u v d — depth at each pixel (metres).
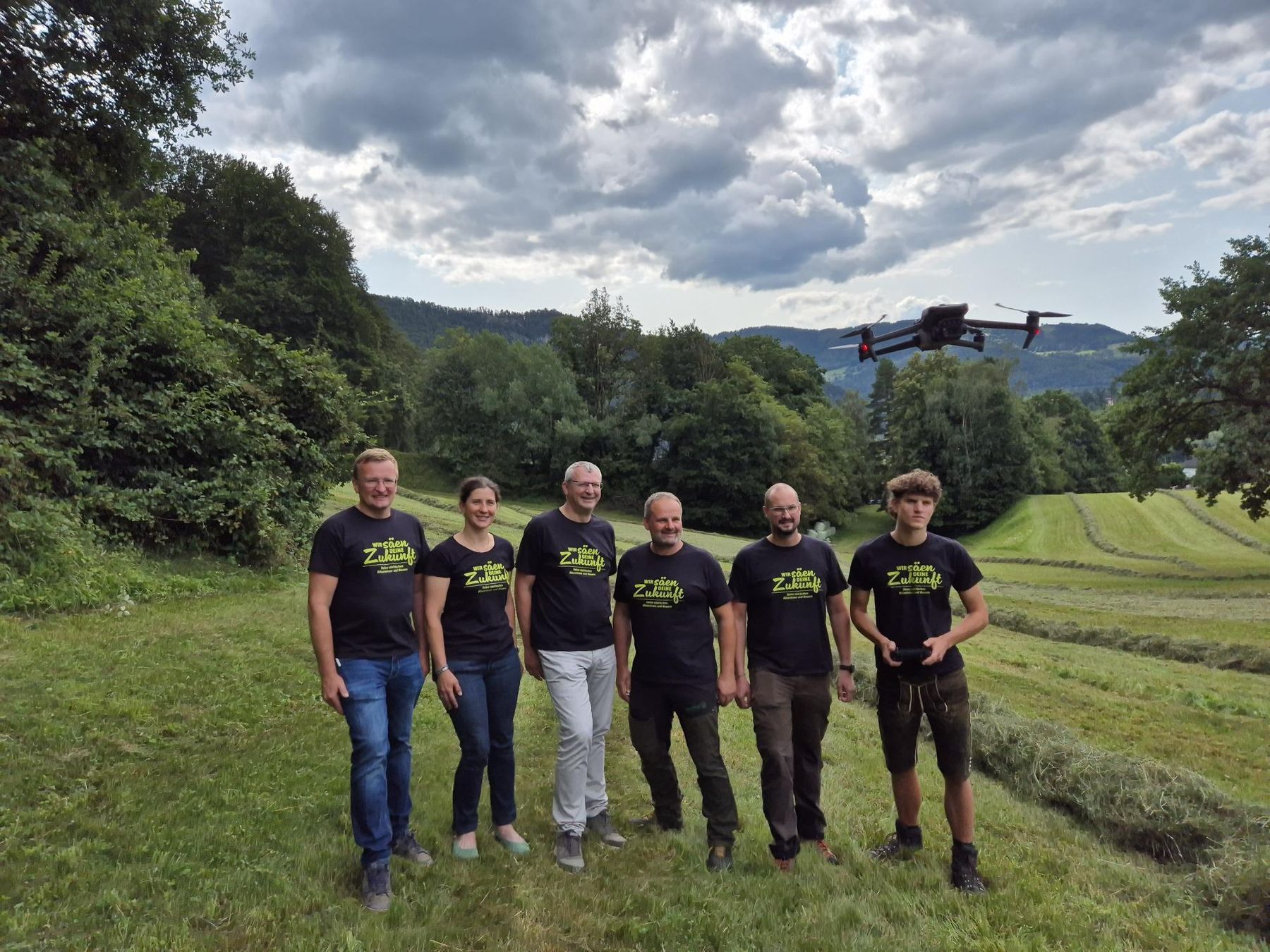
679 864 4.02
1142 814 4.98
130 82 15.09
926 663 3.90
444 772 5.05
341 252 42.84
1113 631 16.38
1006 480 60.97
